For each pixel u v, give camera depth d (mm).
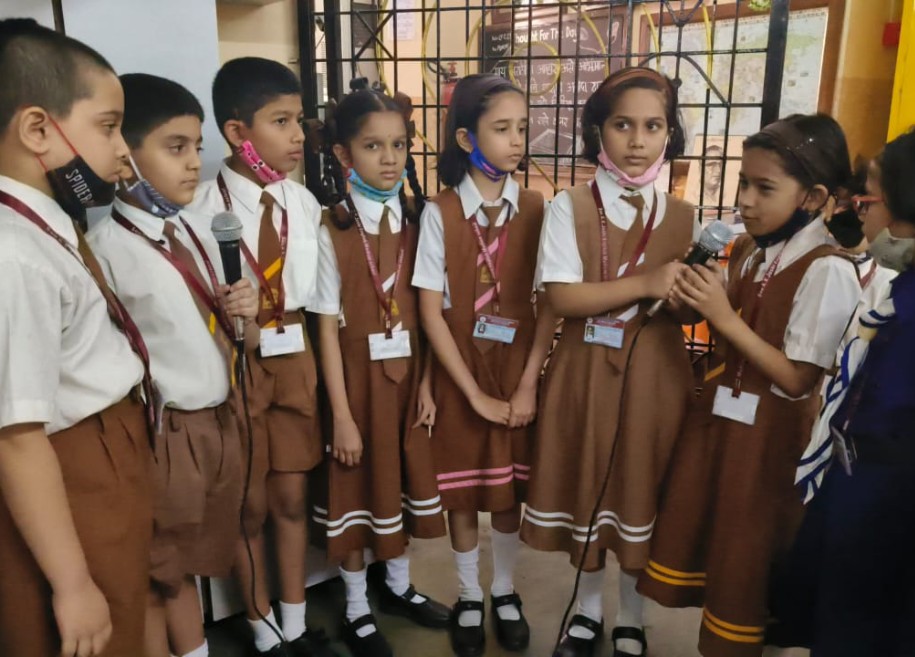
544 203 1725
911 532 1191
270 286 1552
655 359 1572
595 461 1609
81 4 1478
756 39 2980
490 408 1683
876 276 1454
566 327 1636
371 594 2070
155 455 1311
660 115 1488
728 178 3150
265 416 1612
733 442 1467
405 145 1633
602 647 1825
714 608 1508
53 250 971
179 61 1632
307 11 2311
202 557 1466
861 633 1257
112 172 1041
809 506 1399
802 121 1387
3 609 1010
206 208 1532
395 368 1676
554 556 2246
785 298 1404
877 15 2855
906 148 1116
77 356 1020
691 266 1433
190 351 1345
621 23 3271
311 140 2033
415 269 1669
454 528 1844
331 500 1717
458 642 1814
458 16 3570
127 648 1139
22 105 942
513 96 1581
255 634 1754
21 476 923
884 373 1179
